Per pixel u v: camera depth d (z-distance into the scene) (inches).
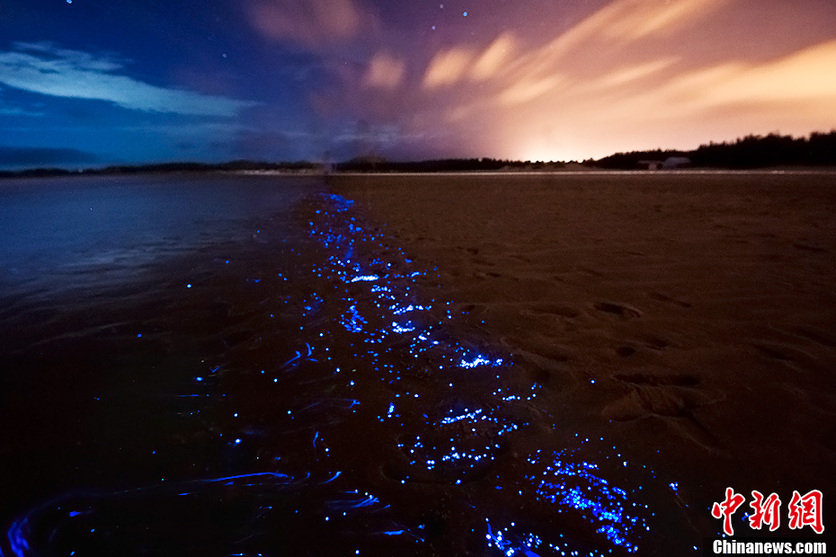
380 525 54.2
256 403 81.3
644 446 67.2
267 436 71.8
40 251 205.5
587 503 57.0
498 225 255.1
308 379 89.7
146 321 120.2
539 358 95.6
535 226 247.9
